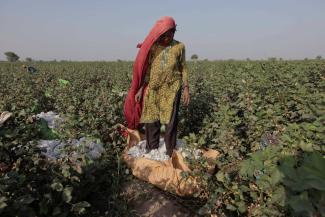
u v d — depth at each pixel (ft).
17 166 11.27
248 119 18.17
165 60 15.71
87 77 49.42
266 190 9.21
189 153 14.62
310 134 11.73
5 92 31.37
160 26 15.38
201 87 32.50
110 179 14.49
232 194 11.37
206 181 12.52
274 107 18.49
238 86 28.55
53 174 11.57
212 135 17.74
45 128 17.51
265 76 34.19
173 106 16.07
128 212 12.67
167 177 13.89
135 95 17.22
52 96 29.96
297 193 6.66
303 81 27.78
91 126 18.15
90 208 12.70
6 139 12.67
